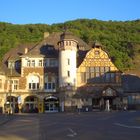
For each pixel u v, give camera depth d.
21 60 80.88
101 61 77.81
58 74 79.56
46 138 20.47
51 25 140.38
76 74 77.38
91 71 77.44
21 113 74.12
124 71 99.38
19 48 89.06
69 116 51.78
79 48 85.31
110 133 22.89
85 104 75.56
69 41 77.19
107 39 129.50
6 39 115.19
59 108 77.12
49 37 86.19
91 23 150.00
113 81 76.94
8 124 35.47
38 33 129.38
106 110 73.44
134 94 84.25
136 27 158.38
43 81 79.75
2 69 82.50
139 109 82.00
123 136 20.73
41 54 81.00
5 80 79.38
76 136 21.25
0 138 20.86
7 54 88.75
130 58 129.12
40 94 79.06
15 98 79.25
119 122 35.06
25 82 79.69
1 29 126.81
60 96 76.81
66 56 76.94
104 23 154.25
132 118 42.22
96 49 78.25
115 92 76.12
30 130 27.31
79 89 76.69
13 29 128.12
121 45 135.25
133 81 87.00
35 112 77.69
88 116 49.81
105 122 35.53
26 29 131.00
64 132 24.55
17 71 81.88
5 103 77.81
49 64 80.75
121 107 76.06
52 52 81.88
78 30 131.12
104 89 76.00
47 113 70.50
